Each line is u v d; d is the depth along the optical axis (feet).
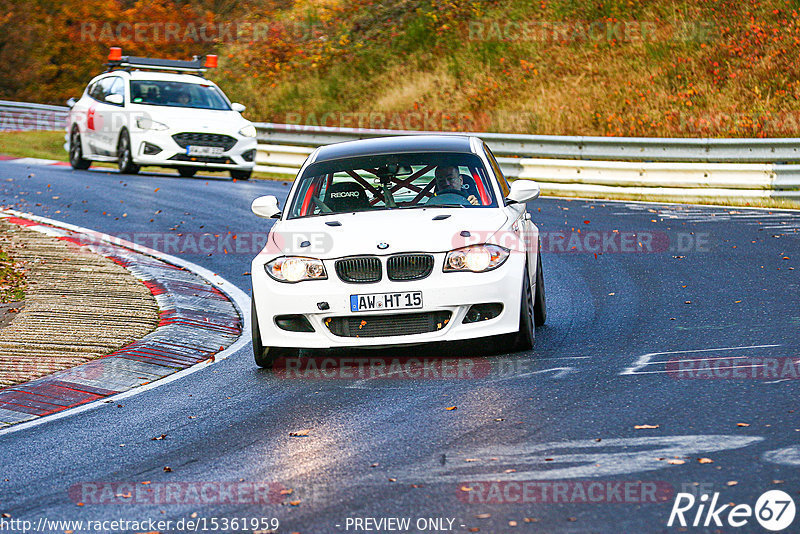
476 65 216.54
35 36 276.82
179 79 154.61
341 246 55.31
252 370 58.13
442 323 54.44
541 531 29.48
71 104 163.53
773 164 129.80
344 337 54.75
